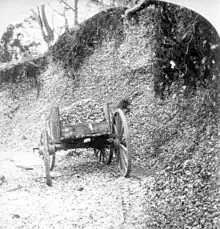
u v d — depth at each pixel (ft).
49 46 43.50
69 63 41.70
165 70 31.94
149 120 30.35
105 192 20.16
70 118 35.14
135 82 35.19
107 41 39.40
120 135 22.56
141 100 33.30
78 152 29.53
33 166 27.91
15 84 46.37
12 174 25.44
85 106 36.55
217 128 24.43
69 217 17.31
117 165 23.79
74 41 41.37
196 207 18.15
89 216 17.46
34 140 38.78
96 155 27.27
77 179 22.76
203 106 26.58
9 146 38.50
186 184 20.36
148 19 34.71
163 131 27.86
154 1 33.88
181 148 24.73
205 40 26.32
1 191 21.27
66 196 19.90
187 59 29.30
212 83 26.50
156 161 25.02
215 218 17.12
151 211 17.97
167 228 16.79
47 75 44.11
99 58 39.78
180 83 30.22
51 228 16.30
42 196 20.12
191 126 26.27
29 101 45.11
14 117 44.60
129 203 18.80
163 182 20.88
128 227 16.58
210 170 21.01
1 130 43.29
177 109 28.94
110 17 39.17
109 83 37.83
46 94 43.75
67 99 41.32
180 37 30.25
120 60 37.70
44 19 41.24
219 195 18.57
